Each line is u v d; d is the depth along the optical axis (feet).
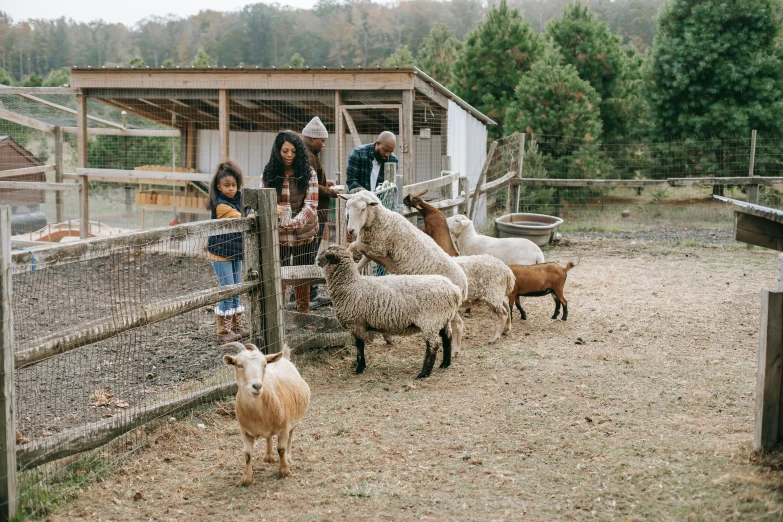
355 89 39.14
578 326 24.79
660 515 12.08
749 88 65.31
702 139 65.82
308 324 22.45
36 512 12.51
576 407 17.08
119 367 20.42
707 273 33.58
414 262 22.15
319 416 17.01
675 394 17.85
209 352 21.72
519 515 12.25
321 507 12.77
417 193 30.04
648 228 51.03
